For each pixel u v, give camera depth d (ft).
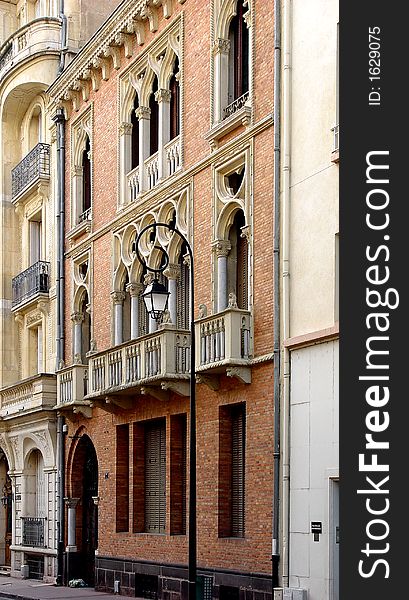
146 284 82.12
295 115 62.13
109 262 89.61
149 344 74.18
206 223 72.38
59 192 102.27
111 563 84.64
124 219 86.53
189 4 76.95
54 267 103.96
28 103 116.78
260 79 66.54
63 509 96.17
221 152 70.33
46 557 99.60
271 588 60.44
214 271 70.54
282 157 62.85
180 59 77.71
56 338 101.30
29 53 108.68
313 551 56.95
